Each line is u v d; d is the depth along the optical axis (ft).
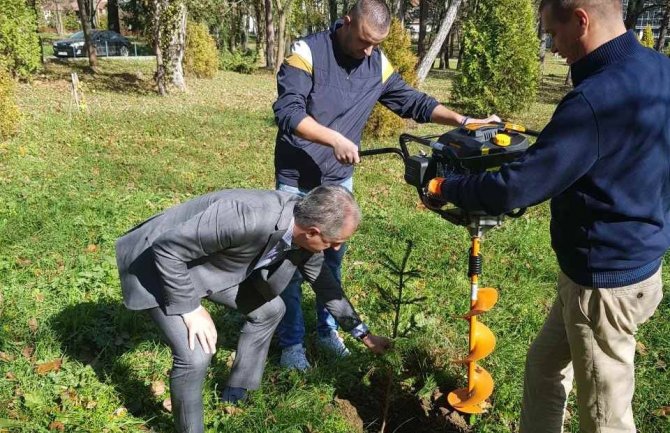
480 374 9.84
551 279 16.94
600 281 7.28
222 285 8.92
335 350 12.24
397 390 11.49
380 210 22.59
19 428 9.75
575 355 7.88
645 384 11.88
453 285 15.88
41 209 20.18
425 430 10.81
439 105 11.26
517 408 11.12
